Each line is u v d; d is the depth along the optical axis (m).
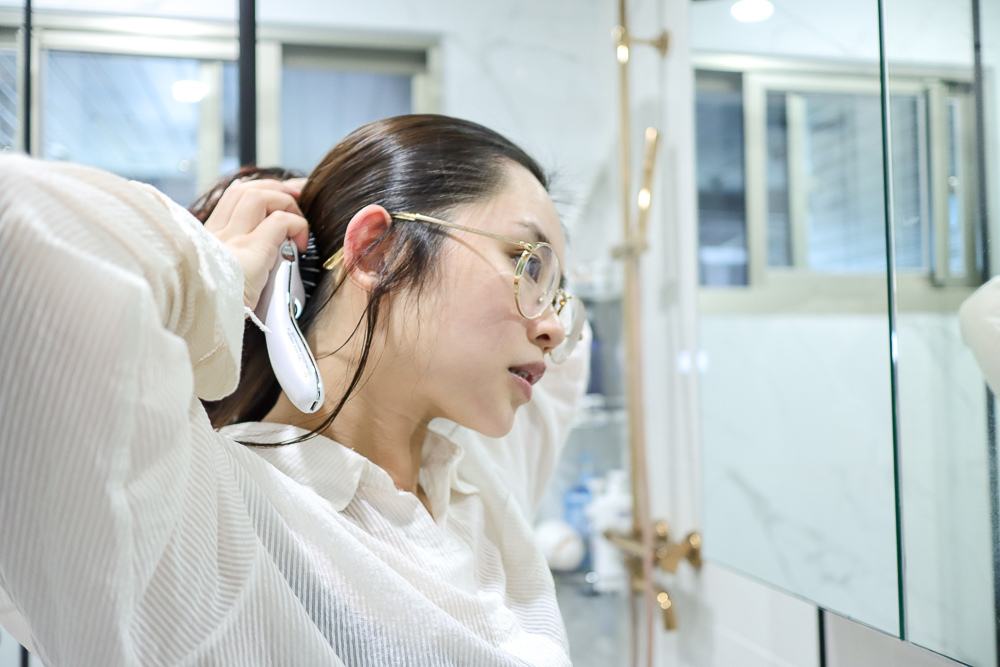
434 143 0.51
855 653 0.79
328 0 1.65
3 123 0.95
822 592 0.85
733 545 1.10
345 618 0.40
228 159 1.35
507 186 0.50
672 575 1.34
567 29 1.79
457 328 0.47
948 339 0.62
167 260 0.29
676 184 1.34
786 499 0.94
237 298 0.34
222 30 1.13
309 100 1.64
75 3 1.04
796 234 0.93
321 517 0.42
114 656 0.27
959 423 0.60
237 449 0.41
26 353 0.24
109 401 0.25
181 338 0.30
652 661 1.30
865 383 0.78
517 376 0.49
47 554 0.26
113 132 1.23
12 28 0.97
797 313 0.92
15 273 0.24
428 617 0.41
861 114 0.79
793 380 0.93
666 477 1.40
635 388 1.42
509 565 0.59
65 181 0.26
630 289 1.43
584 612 1.64
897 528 0.68
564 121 1.77
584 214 1.76
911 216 0.67
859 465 0.79
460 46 1.72
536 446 0.74
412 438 0.54
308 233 0.51
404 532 0.48
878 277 0.77
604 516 1.63
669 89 1.37
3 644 0.89
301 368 0.43
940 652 0.63
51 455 0.25
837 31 0.84
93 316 0.25
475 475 0.61
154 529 0.28
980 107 0.58
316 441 0.47
